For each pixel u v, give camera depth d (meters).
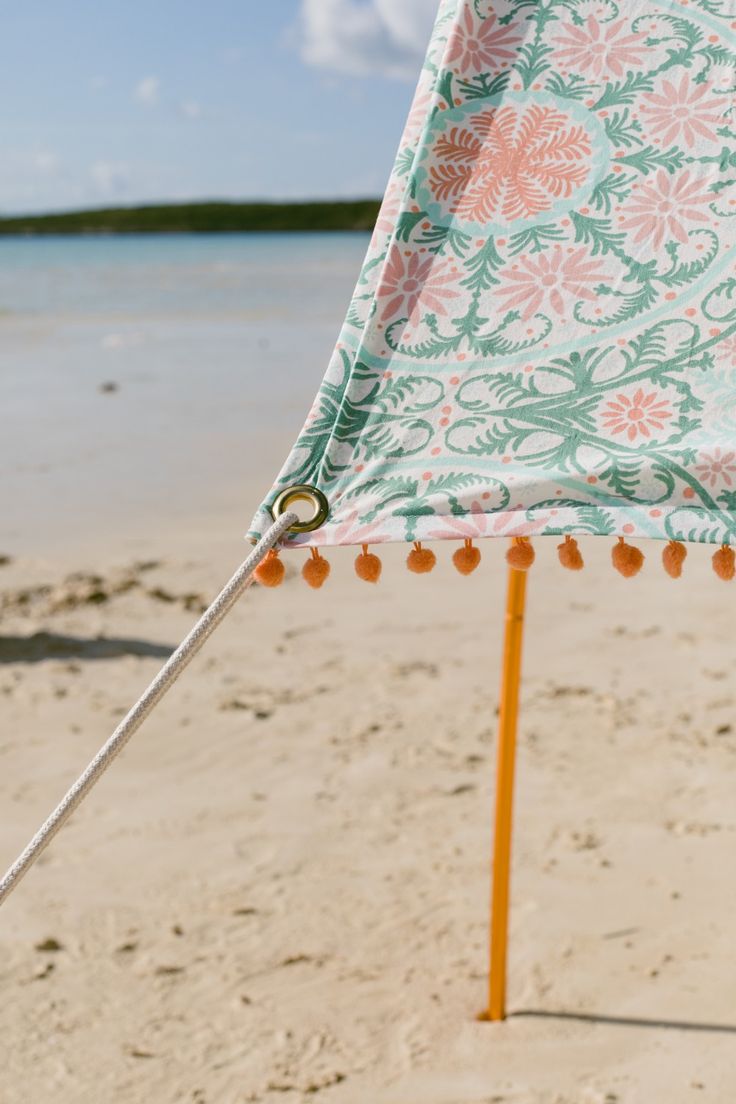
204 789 4.80
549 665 6.09
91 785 1.88
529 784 4.75
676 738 5.13
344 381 2.00
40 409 13.77
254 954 3.63
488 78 2.04
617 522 1.86
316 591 7.39
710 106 1.99
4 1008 3.37
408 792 4.73
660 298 1.96
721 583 7.37
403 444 1.96
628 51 2.02
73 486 9.96
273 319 27.03
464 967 3.53
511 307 1.99
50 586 7.36
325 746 5.18
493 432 1.95
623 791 4.65
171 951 3.65
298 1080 3.01
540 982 3.43
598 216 2.00
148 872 4.14
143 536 8.51
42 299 34.81
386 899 3.93
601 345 1.96
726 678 5.82
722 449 1.84
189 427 12.67
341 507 1.94
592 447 1.92
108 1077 3.05
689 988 3.36
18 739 5.27
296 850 4.28
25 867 1.88
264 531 1.92
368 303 2.04
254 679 5.98
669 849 4.18
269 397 14.84
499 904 3.21
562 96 2.03
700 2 2.01
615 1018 3.24
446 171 2.03
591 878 4.00
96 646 6.44
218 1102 2.94
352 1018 3.29
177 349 20.55
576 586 7.38
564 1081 2.96
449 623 6.78
